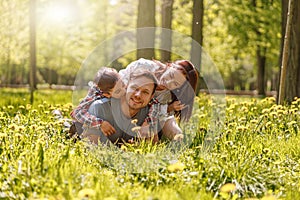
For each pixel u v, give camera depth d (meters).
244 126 7.93
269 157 6.59
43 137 6.38
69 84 58.16
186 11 28.42
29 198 4.33
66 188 4.43
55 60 45.19
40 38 35.50
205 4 27.66
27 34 32.06
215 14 28.44
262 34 29.34
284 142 7.29
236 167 5.66
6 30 30.62
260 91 30.61
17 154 5.80
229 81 56.47
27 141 6.34
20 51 36.34
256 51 30.52
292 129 8.11
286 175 5.82
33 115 8.74
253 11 27.30
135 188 4.82
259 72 30.61
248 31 29.44
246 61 44.22
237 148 6.43
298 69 13.63
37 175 4.73
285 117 8.88
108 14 37.19
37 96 17.11
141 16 13.02
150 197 4.18
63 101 14.73
